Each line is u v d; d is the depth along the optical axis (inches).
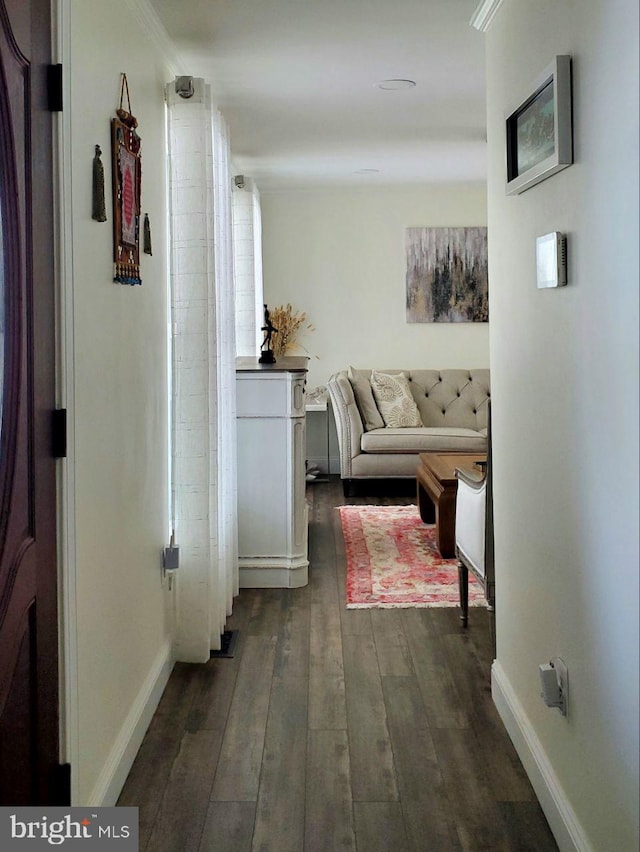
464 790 97.7
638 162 61.5
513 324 105.2
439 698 122.9
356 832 89.4
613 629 69.8
